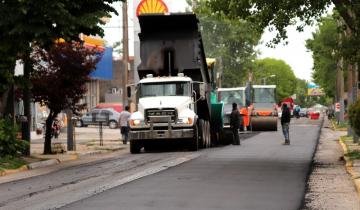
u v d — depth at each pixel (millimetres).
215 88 45688
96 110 86188
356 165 26453
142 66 39500
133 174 23906
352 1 27719
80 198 17453
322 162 29016
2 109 29500
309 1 28500
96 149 41625
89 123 86250
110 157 34938
